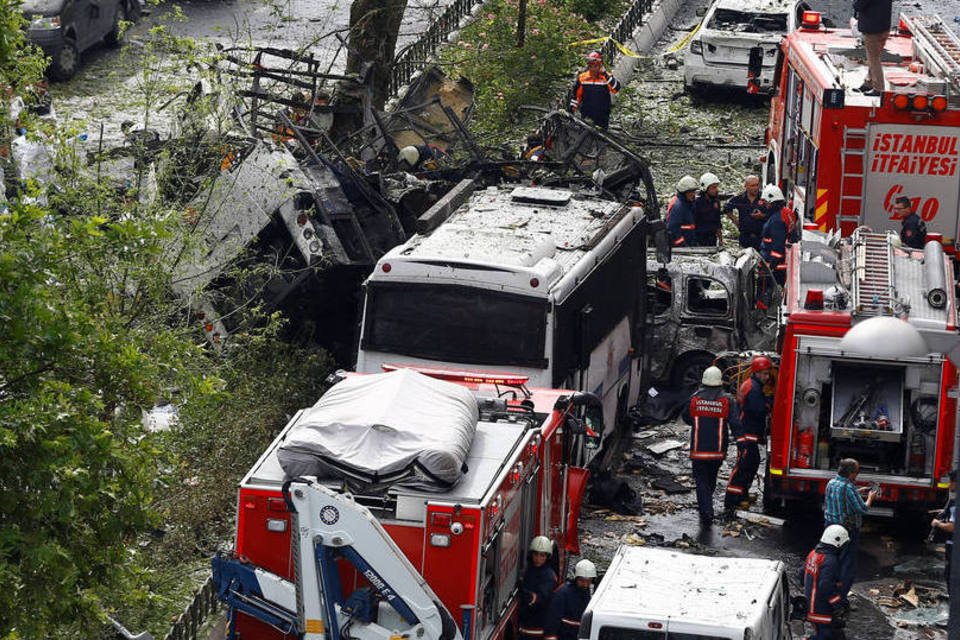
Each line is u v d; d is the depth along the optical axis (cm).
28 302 2662
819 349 4388
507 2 9588
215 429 4338
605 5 10450
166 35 4619
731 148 8175
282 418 4622
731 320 5497
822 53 6144
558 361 4384
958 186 5444
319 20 9406
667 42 10500
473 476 3272
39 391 2731
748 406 4653
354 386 3491
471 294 4378
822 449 4506
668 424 5444
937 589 4262
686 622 3048
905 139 5409
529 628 3553
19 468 2659
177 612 3659
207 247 4694
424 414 3316
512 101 8381
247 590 3181
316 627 3072
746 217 6481
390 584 3030
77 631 3070
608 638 3095
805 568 3875
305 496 3019
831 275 4559
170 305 4181
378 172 5384
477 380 3909
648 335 5422
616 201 5266
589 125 5859
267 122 6200
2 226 2709
